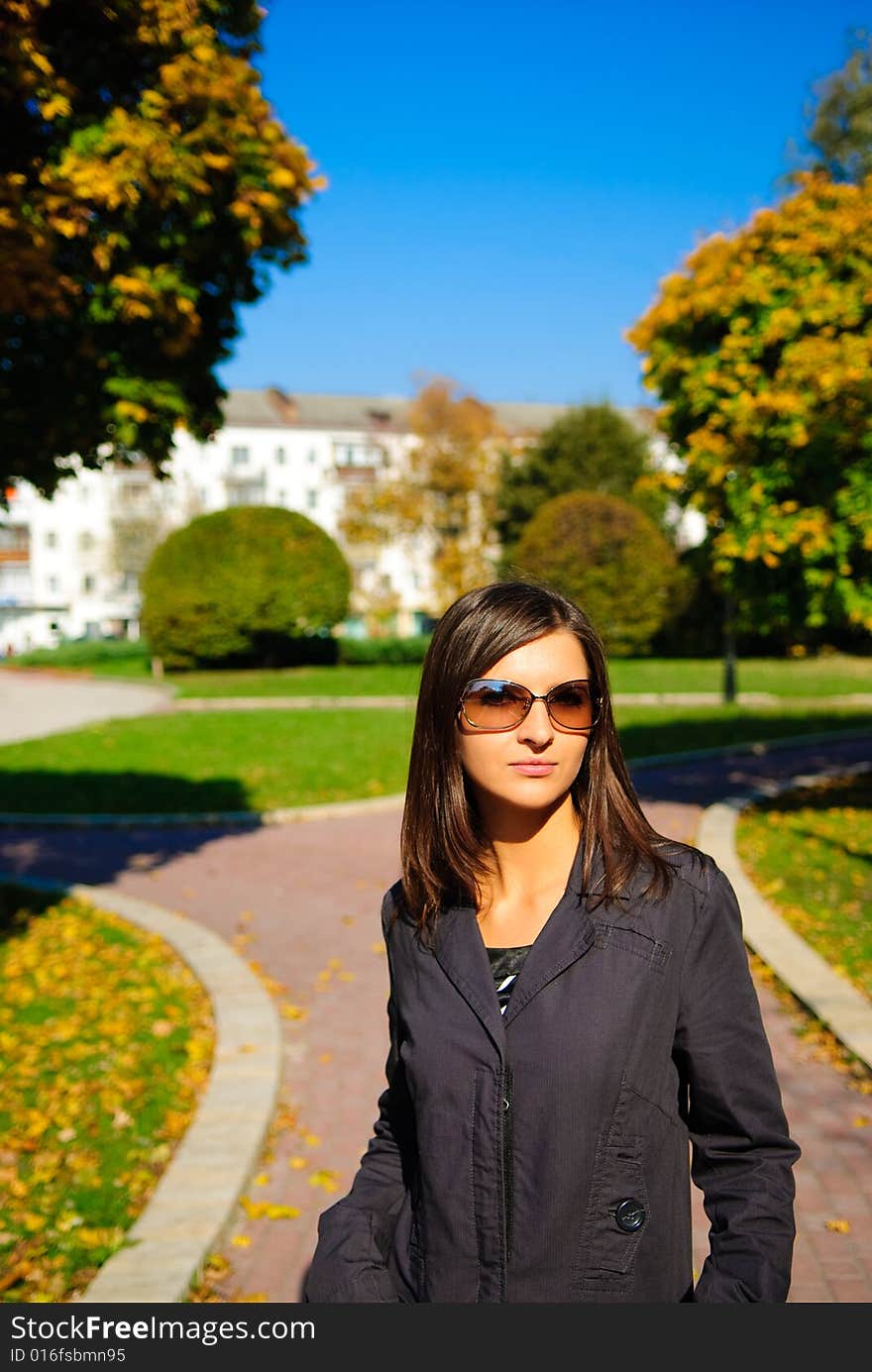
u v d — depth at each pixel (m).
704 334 9.65
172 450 6.48
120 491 63.84
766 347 8.98
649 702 24.41
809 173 9.59
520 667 1.41
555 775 1.39
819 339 8.48
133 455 6.57
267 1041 5.01
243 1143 3.92
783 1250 1.23
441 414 43.19
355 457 72.38
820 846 9.17
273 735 18.80
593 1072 1.25
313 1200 3.68
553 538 35.91
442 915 1.44
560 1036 1.27
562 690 1.39
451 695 1.45
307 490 71.88
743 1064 1.30
